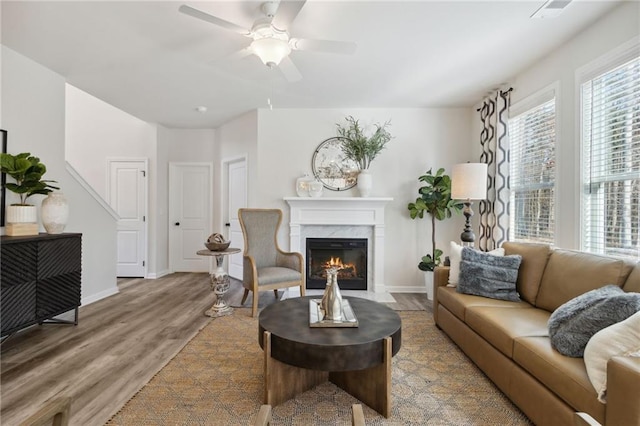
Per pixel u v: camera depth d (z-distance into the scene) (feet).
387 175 14.93
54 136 11.10
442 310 9.66
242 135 16.20
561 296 7.09
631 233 7.25
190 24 8.15
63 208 10.20
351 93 13.05
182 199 18.74
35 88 10.34
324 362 5.55
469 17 7.82
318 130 15.02
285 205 15.05
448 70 10.89
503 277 8.47
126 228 17.40
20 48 9.44
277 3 7.00
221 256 11.73
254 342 8.97
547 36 8.71
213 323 10.45
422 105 14.52
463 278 8.91
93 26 8.25
